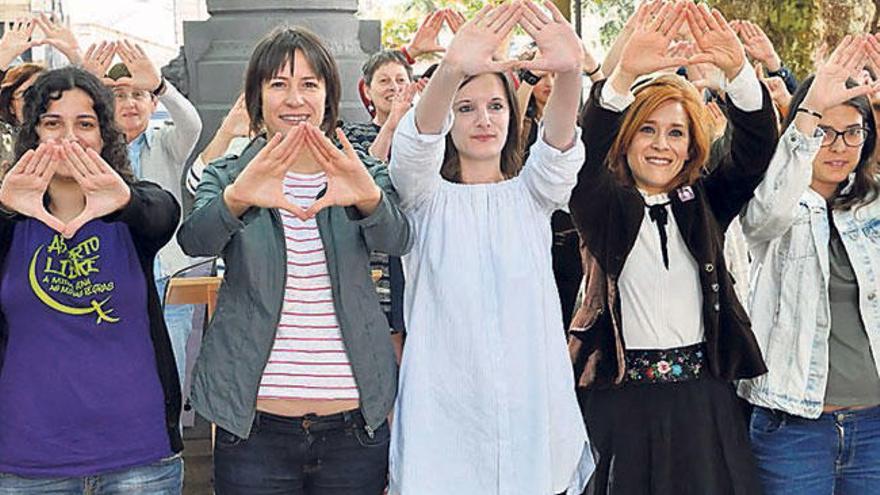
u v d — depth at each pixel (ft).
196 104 19.74
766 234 11.96
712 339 11.48
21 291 10.21
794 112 11.98
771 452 12.00
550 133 10.62
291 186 10.65
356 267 10.51
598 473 11.53
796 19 26.00
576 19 31.53
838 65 11.56
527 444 10.54
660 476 11.35
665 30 11.04
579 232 11.62
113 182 9.95
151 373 10.54
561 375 10.82
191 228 9.98
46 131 10.75
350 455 10.60
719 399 11.60
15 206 9.73
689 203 11.69
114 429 10.32
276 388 10.32
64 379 10.20
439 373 10.64
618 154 11.80
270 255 10.35
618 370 11.34
